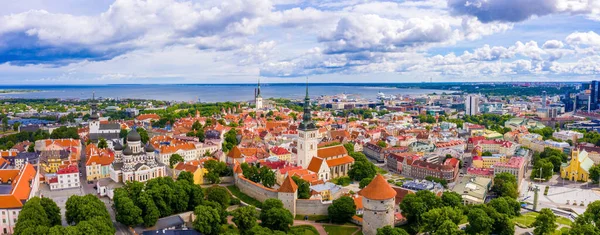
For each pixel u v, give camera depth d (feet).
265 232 634.02
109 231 634.43
